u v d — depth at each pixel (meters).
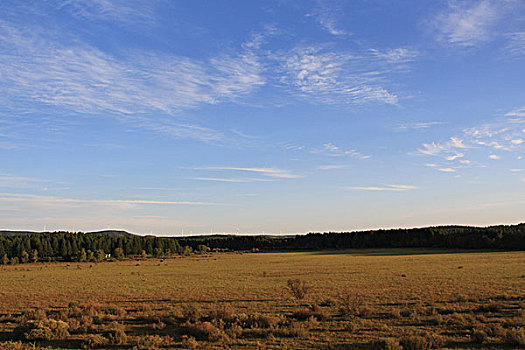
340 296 35.25
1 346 18.33
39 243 176.62
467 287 38.16
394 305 29.41
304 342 18.83
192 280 57.88
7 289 50.09
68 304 34.09
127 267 99.38
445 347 17.06
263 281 53.09
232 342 18.97
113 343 19.05
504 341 17.17
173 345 18.62
